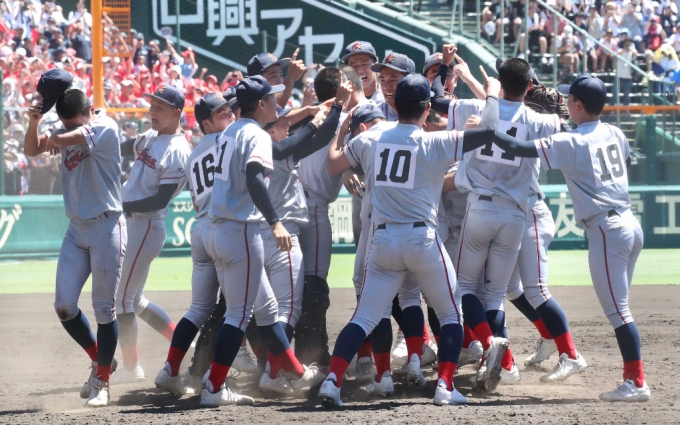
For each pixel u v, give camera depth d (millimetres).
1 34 50031
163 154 17156
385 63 17984
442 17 57250
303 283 16953
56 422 13500
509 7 55250
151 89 50938
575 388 16203
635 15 57188
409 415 13594
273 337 15453
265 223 16500
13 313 27000
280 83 19375
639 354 14812
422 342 16047
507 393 15727
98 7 45750
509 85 15750
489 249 16062
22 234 43000
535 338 22031
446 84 18750
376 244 14344
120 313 17453
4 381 17531
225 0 54281
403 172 14227
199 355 16453
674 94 52188
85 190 14930
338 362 14273
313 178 17484
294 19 54562
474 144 14320
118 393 16266
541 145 14570
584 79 14977
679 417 13344
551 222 17094
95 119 15312
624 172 15086
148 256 17469
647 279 34406
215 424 13180
